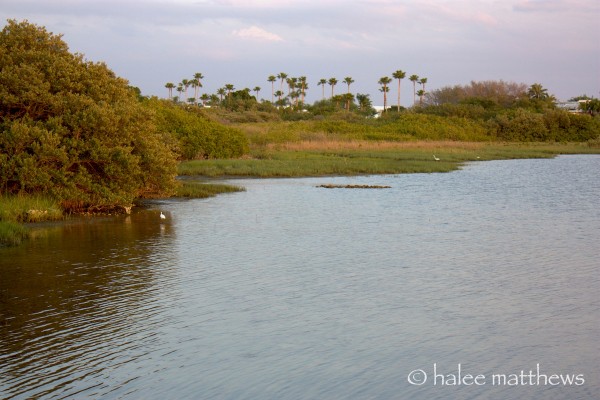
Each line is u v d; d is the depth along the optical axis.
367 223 27.11
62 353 12.34
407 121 95.50
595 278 17.89
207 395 10.77
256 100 143.38
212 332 13.52
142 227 25.94
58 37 33.03
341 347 12.81
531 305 15.44
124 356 12.25
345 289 16.70
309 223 27.08
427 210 31.05
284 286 16.92
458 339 13.27
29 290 16.36
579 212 30.44
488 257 20.48
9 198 27.70
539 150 79.38
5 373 11.47
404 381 11.35
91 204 29.70
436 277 17.97
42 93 29.16
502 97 140.12
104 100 31.91
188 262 19.55
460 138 93.12
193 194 36.19
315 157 60.66
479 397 10.80
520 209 31.44
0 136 28.12
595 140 91.06
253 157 60.59
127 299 15.67
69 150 29.06
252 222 27.31
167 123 55.91
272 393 10.87
